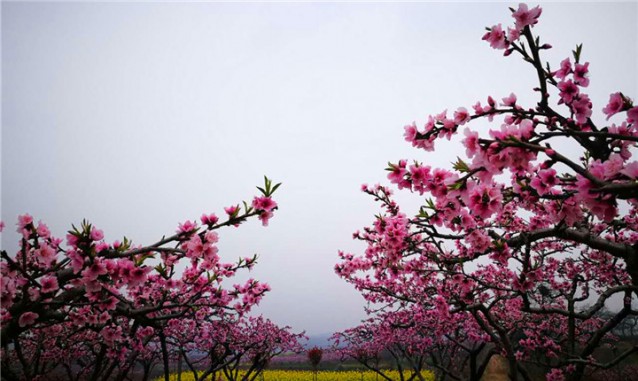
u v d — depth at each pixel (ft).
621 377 34.42
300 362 77.87
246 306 17.54
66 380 26.40
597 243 11.09
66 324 17.04
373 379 50.03
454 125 8.75
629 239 17.56
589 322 29.96
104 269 9.27
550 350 23.75
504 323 23.24
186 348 29.27
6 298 8.80
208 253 10.62
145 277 10.14
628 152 8.93
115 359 18.39
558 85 9.02
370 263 19.20
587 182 6.32
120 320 19.88
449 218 10.27
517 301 20.39
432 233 12.17
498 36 9.07
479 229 11.61
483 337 23.95
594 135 6.36
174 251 10.25
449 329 25.50
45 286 9.04
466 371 34.14
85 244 8.89
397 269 15.60
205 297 16.24
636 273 10.88
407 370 54.39
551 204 9.81
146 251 9.97
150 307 12.23
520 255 17.13
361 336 36.65
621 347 41.09
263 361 29.17
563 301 29.22
